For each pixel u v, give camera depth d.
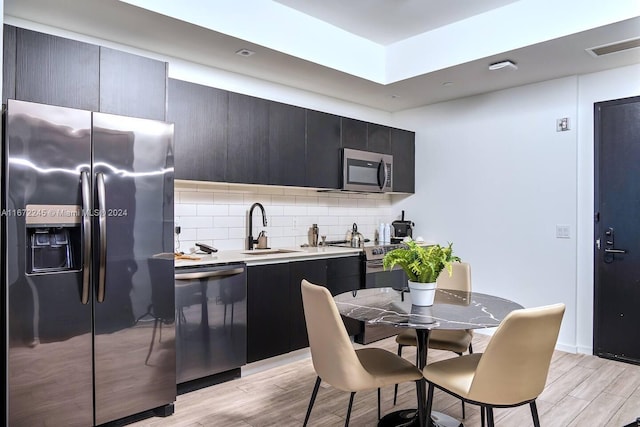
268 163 3.54
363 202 4.91
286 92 4.05
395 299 2.48
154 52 3.19
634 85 3.46
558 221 3.84
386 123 5.12
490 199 4.30
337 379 2.04
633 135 3.45
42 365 2.13
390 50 3.98
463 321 1.96
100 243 2.26
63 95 2.31
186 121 3.04
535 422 1.90
